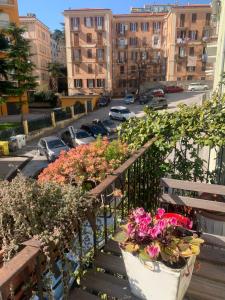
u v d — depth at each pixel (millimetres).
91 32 51625
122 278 2684
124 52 58406
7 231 2180
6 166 17750
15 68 30188
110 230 3484
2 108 36438
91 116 35375
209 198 3781
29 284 2051
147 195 4645
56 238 1983
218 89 6391
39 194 2412
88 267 2871
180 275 2109
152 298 2316
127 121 5117
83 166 4023
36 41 53562
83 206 2404
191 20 52250
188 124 4492
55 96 45125
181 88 50594
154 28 57562
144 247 2248
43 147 18375
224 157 5074
